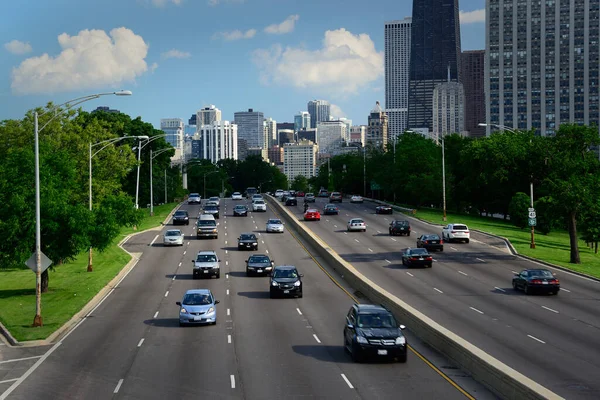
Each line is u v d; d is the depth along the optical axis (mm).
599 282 50438
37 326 34750
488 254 65938
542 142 62125
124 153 77062
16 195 43031
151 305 42219
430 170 116438
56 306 40969
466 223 92188
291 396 21703
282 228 84312
